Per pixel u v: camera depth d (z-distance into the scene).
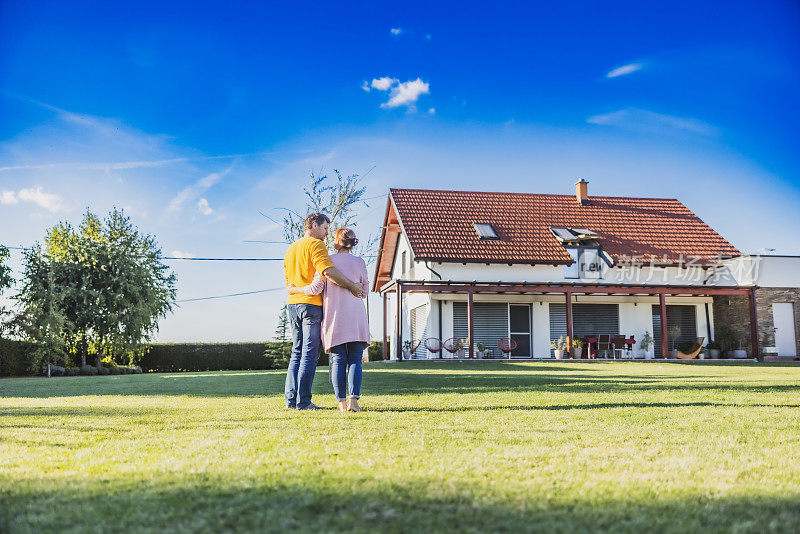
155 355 26.56
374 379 8.25
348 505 1.68
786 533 1.47
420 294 22.59
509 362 17.75
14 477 2.06
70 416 3.99
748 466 2.23
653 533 1.46
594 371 11.91
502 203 24.81
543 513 1.61
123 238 25.58
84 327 23.61
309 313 4.46
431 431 3.10
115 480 1.99
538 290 20.28
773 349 21.84
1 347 20.31
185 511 1.64
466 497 1.76
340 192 25.77
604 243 23.44
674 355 21.14
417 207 23.42
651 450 2.56
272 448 2.60
